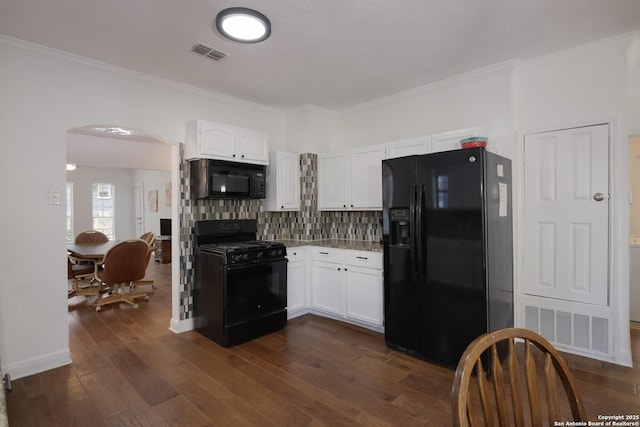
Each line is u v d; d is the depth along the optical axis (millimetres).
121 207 9648
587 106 2748
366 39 2537
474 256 2459
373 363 2711
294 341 3162
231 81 3328
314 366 2672
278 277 3469
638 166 4066
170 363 2742
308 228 4145
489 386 2334
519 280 3043
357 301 3428
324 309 3758
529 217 2996
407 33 2461
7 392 2297
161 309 4273
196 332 3436
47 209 2652
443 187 2596
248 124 4027
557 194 2877
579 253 2791
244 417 2045
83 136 5504
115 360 2797
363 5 2107
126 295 4547
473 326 2473
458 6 2139
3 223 2467
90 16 2188
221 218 3713
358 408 2125
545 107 2924
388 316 2973
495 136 3070
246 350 2984
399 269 2865
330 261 3684
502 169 2760
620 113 2625
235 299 3115
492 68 3029
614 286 2660
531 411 969
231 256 3098
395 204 2879
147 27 2334
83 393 2307
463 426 774
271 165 3980
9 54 2482
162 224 8211
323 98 3859
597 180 2717
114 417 2049
